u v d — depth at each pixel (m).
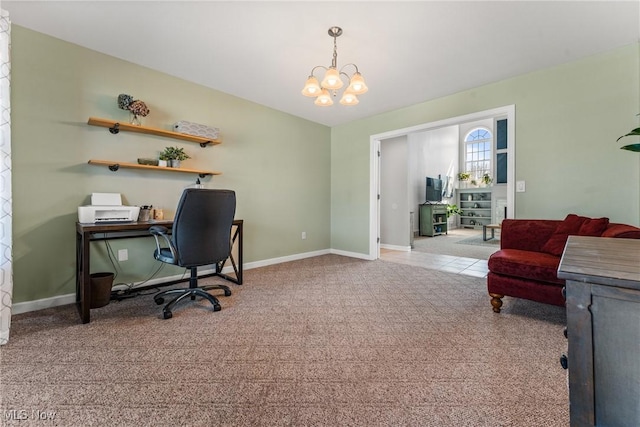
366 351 1.67
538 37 2.27
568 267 0.68
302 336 1.86
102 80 2.54
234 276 3.35
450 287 2.97
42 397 1.25
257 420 1.14
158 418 1.14
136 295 2.62
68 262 2.38
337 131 4.82
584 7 1.91
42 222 2.26
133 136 2.73
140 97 2.75
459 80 3.05
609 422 0.60
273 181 4.01
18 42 2.14
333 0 1.85
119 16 2.04
